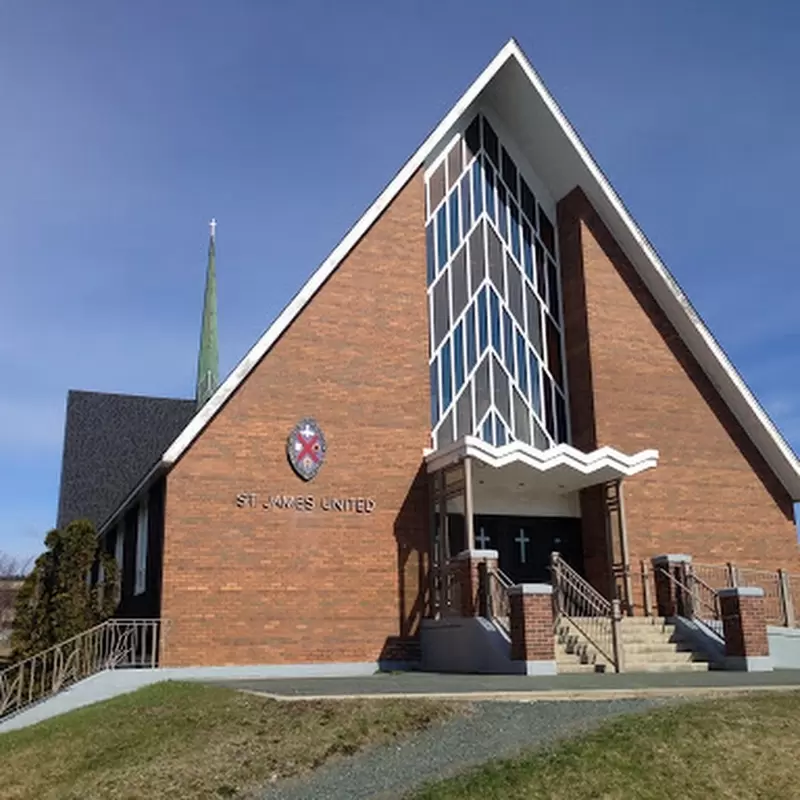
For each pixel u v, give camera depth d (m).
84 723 13.23
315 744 10.20
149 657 18.03
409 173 21.81
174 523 18.28
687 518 22.56
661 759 9.09
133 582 22.78
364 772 9.36
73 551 18.44
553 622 17.16
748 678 14.72
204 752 10.53
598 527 21.80
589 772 8.77
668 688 12.60
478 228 23.73
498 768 8.90
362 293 20.88
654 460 20.45
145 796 9.57
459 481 19.81
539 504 22.33
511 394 22.86
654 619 19.12
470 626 17.39
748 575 22.52
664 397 23.23
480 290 23.27
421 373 20.97
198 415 18.78
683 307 23.31
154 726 12.18
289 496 19.20
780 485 23.88
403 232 21.64
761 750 9.41
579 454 19.67
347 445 19.92
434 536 20.11
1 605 49.81
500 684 13.47
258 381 19.55
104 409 44.66
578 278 23.56
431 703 11.31
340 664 18.69
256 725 11.16
